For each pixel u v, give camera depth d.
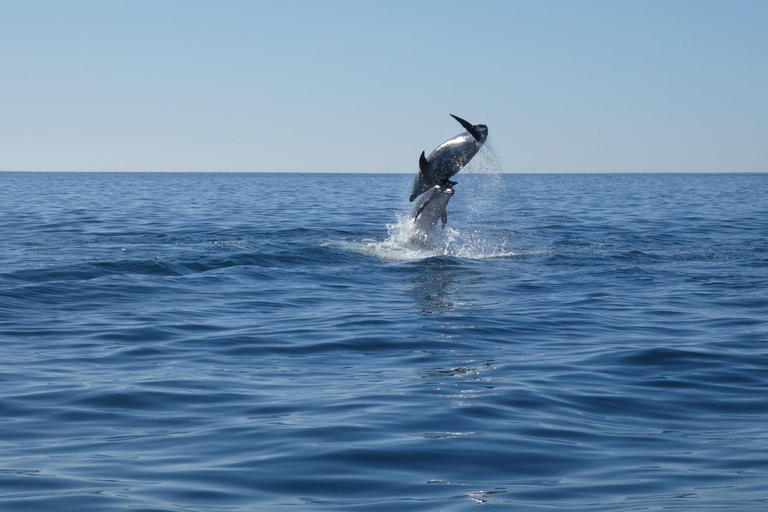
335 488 6.35
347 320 13.75
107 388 9.32
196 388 9.40
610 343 12.18
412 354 11.38
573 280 18.53
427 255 22.19
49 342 11.84
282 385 9.60
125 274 17.98
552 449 7.35
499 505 6.01
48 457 7.02
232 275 18.52
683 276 19.16
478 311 14.71
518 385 9.64
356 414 8.34
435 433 7.74
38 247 22.83
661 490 6.32
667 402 9.09
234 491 6.25
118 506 5.87
